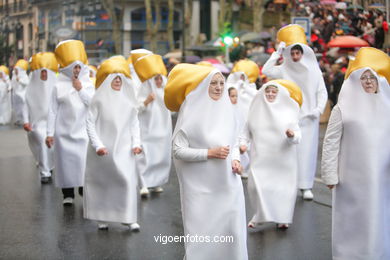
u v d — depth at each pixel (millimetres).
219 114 5895
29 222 9039
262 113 8617
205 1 61781
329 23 21250
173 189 11500
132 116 8305
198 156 5816
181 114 5953
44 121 12641
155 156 11094
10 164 14617
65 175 10102
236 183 5941
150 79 11320
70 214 9516
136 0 66312
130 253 7426
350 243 6277
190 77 5867
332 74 21719
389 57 6242
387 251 6230
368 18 20672
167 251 7488
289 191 8445
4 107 25703
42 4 69750
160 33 67000
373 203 6156
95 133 8125
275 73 10852
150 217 9219
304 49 10672
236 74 13617
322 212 9430
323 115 22031
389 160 6219
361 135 6176
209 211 5914
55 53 10344
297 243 7773
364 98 6211
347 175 6266
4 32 77000
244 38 32344
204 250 5914
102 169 8164
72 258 7281
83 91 10211
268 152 8500
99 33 65062
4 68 25906
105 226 8516
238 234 5879
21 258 7320
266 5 43438
